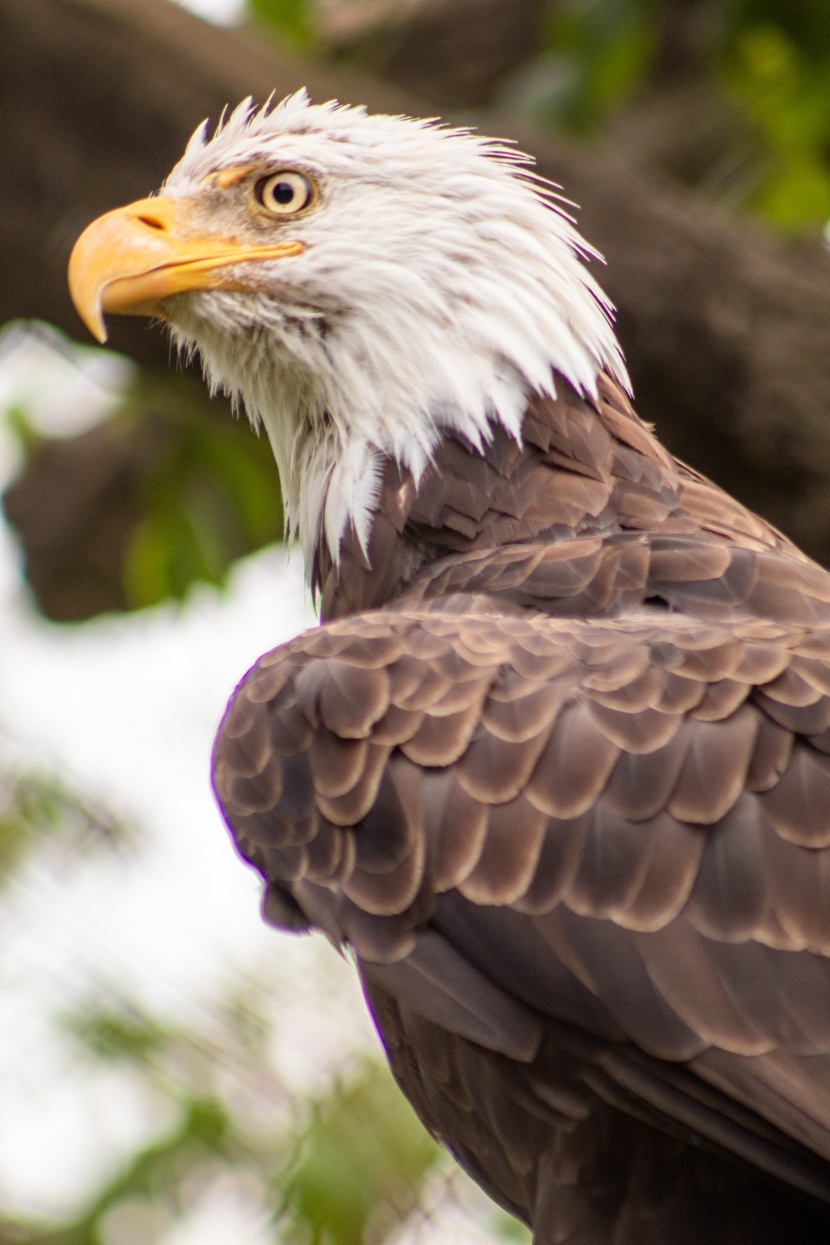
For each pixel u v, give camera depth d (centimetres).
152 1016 1515
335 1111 1337
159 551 1741
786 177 1550
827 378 1370
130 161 1388
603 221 1384
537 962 706
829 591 807
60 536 1966
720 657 724
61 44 1367
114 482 1952
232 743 796
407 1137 1335
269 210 977
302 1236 1422
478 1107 791
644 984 690
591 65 1559
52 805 1609
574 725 717
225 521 1727
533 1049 720
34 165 1393
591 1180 741
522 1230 1330
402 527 916
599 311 966
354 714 758
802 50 1497
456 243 944
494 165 967
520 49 1944
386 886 739
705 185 1941
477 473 915
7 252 1425
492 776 722
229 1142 1467
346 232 956
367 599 924
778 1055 675
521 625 770
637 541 829
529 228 948
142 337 1467
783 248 1415
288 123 998
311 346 961
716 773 697
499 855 714
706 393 1374
